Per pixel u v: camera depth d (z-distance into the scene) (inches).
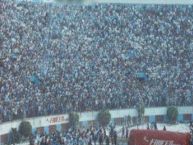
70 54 5300.2
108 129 4717.0
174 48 5797.2
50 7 5748.0
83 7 5959.6
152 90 5241.1
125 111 5002.5
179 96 5255.9
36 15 5546.3
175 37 5935.0
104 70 5290.4
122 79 5255.9
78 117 4665.4
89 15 5920.3
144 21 6058.1
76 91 4862.2
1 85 4387.3
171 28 6038.4
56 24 5605.3
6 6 5374.0
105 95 4977.9
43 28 5442.9
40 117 4446.4
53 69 5002.5
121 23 5954.7
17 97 4392.2
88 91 4938.5
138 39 5821.9
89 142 3956.7
